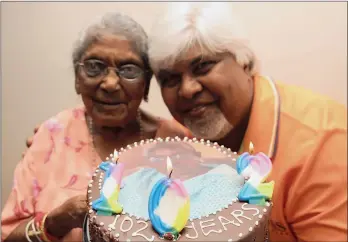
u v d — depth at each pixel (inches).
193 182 40.6
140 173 42.3
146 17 76.5
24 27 77.5
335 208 49.3
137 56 49.0
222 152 47.1
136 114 53.3
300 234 52.0
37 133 53.9
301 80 80.4
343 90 80.7
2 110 79.8
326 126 50.6
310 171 49.8
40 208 48.0
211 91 48.6
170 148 48.1
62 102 79.7
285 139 51.0
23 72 79.3
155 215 34.3
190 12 47.3
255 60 53.7
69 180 50.3
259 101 52.6
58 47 78.1
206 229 34.3
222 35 47.1
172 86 50.0
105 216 36.0
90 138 54.2
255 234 34.7
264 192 38.2
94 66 48.4
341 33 78.2
